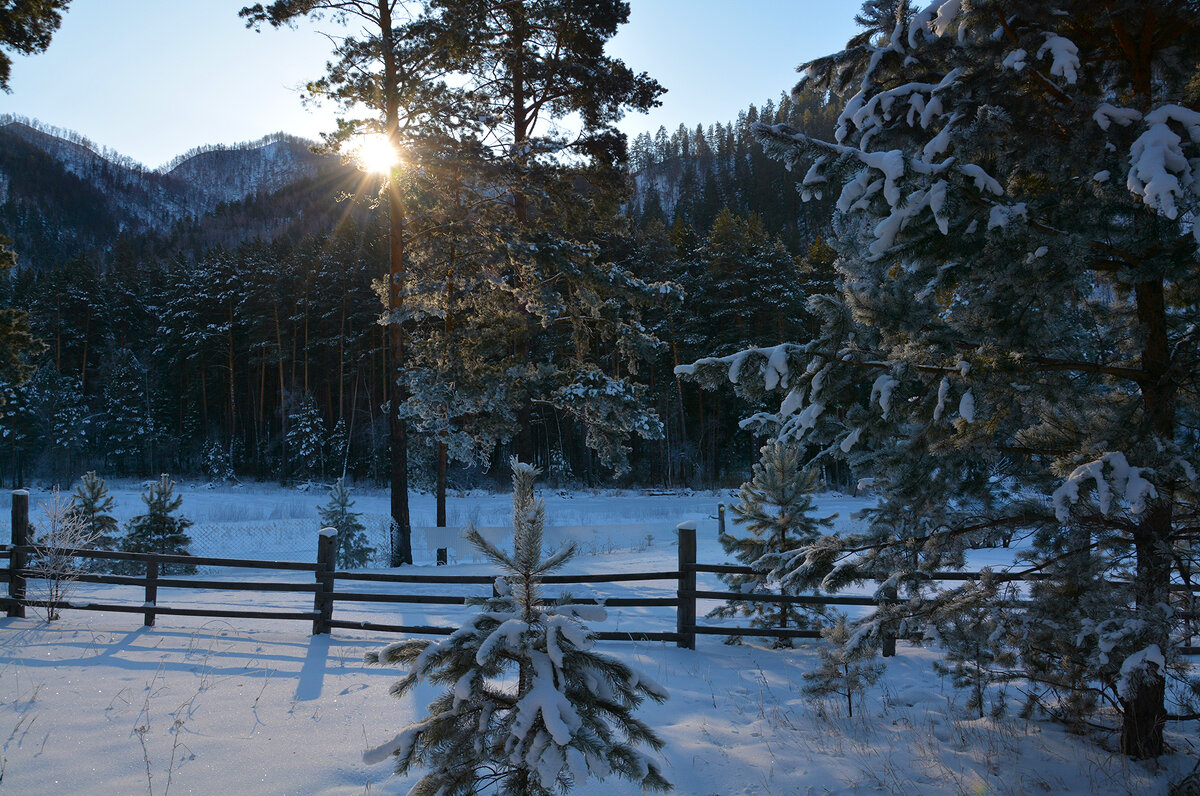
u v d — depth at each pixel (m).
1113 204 4.38
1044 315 4.84
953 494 5.27
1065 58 4.20
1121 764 4.77
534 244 19.28
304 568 8.30
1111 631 4.18
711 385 5.84
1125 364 5.33
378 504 37.78
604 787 4.49
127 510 33.03
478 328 20.83
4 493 46.34
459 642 3.18
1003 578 4.99
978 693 5.57
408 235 20.00
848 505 31.44
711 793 4.56
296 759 4.87
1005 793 4.49
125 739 5.17
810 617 8.29
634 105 20.09
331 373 57.50
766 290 47.97
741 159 121.94
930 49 5.05
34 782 4.51
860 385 5.67
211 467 52.88
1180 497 4.73
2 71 16.58
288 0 16.61
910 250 4.80
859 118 5.11
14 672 6.54
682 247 56.72
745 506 8.73
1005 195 4.61
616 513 32.09
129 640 7.84
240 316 56.94
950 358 5.17
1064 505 4.06
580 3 18.92
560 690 3.06
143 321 63.16
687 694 6.40
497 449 53.03
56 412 53.62
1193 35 4.83
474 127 18.47
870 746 5.24
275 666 6.98
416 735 3.16
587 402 20.69
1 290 58.25
